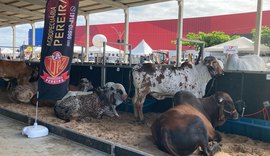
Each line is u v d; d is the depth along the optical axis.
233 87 6.07
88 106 6.41
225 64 6.79
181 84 5.96
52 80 5.96
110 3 14.99
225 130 5.67
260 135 5.19
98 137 4.94
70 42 5.99
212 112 5.02
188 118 3.96
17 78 9.70
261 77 5.71
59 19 5.91
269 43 22.67
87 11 17.78
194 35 30.86
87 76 9.03
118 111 7.55
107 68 8.23
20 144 4.86
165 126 3.97
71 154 4.48
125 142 4.79
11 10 18.64
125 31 15.81
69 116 6.23
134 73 6.11
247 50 14.27
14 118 6.74
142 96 6.14
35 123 5.51
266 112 5.67
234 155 4.29
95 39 17.14
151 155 4.03
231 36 29.58
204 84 6.08
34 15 19.95
